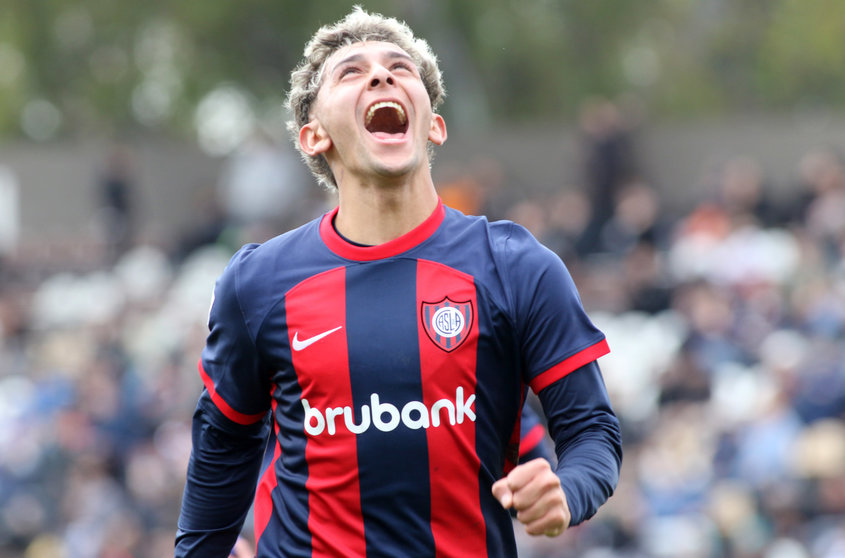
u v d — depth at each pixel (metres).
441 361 9.05
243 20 89.88
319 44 10.02
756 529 27.02
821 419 29.72
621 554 28.77
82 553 32.75
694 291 37.09
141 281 53.12
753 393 33.22
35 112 104.75
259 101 95.06
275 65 92.94
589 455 8.99
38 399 42.19
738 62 105.88
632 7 100.44
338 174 9.74
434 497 9.02
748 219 44.41
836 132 54.56
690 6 108.31
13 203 65.12
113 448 37.66
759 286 38.94
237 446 10.05
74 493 35.25
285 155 53.84
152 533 33.28
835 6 99.81
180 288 50.19
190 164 65.31
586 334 9.30
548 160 59.25
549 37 97.81
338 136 9.45
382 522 9.03
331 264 9.42
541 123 97.38
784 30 101.25
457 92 88.44
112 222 59.31
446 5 88.69
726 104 104.06
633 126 56.94
